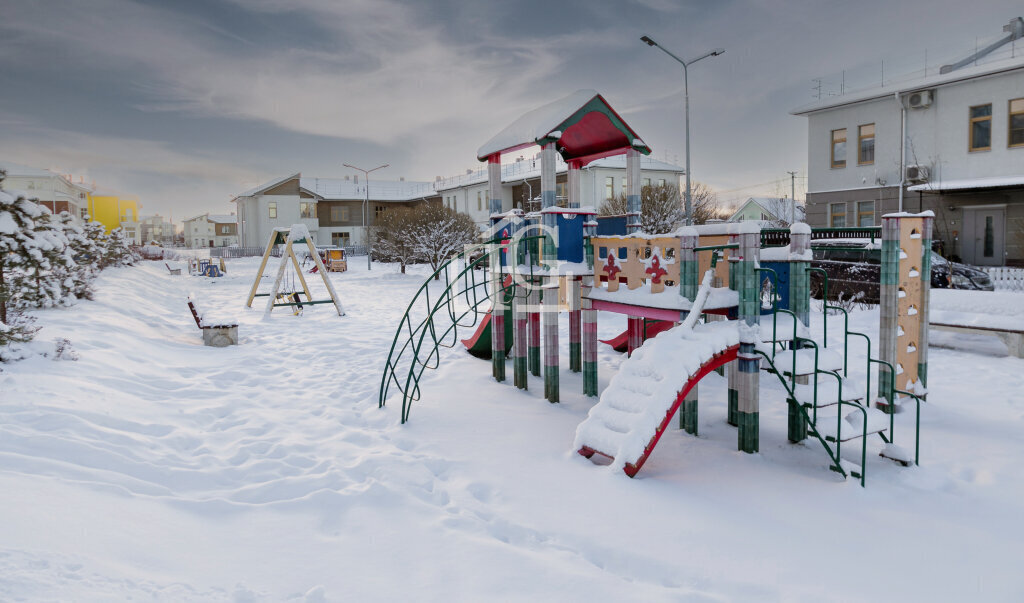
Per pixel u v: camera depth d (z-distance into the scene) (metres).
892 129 22.95
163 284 23.77
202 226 110.62
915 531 3.78
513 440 5.64
